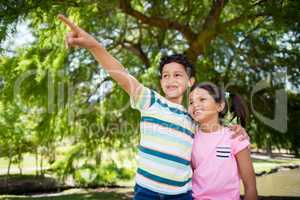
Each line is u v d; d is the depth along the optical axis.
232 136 3.20
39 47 10.89
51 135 12.96
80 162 16.62
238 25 11.66
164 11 12.48
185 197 3.03
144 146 3.04
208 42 10.91
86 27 11.12
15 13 7.20
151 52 13.53
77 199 11.95
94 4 9.70
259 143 12.38
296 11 8.09
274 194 12.01
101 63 2.96
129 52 14.06
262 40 11.95
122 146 14.12
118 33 13.24
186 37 11.57
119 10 10.84
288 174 16.19
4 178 14.84
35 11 7.85
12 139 14.77
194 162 3.20
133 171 16.20
